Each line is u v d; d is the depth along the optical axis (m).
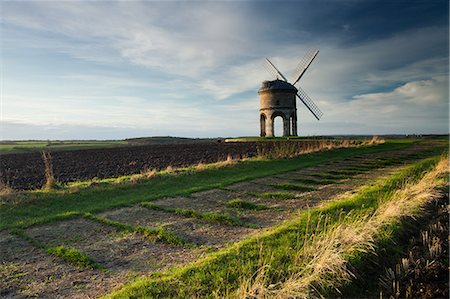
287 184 14.08
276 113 50.94
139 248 7.47
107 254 7.20
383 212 8.57
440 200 10.47
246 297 5.03
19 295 5.65
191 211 9.90
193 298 5.17
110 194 12.70
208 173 16.94
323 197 11.82
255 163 20.28
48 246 7.65
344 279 5.79
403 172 15.48
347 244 6.73
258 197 12.13
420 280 6.03
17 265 6.75
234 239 7.83
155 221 9.35
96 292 5.65
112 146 47.69
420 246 7.30
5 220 9.65
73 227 9.02
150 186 14.05
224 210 10.37
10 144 57.56
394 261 6.68
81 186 13.62
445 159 16.62
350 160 22.48
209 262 6.27
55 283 6.01
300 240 7.24
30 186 15.26
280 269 5.95
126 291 5.37
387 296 5.61
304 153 25.38
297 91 52.78
